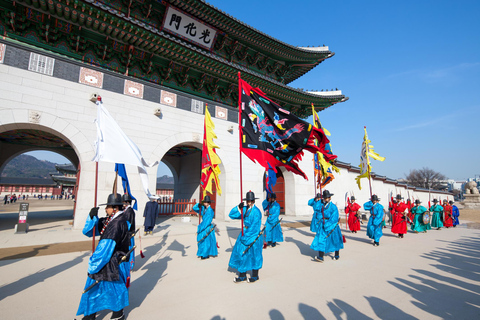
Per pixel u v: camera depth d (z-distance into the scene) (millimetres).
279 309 3955
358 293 4672
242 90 6270
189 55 13430
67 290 4555
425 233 13289
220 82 16531
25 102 9633
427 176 69312
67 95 10570
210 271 5840
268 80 16500
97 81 11461
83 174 10586
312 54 21594
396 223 11516
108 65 12812
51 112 10125
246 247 5121
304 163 20531
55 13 10680
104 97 11602
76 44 11711
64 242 8328
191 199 20656
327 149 10469
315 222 10500
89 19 10773
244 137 5992
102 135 4723
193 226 13047
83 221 10461
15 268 5727
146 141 12648
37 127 10109
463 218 25953
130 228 5312
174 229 11930
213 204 17062
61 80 10492
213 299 4312
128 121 12203
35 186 63000
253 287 4902
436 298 4531
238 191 16000
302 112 22047
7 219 14977
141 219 11883
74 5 10023
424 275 5844
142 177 6020
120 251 3506
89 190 10641
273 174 10148
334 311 3916
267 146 6254
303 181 20172
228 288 4828
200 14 16016
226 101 17312
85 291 3207
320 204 10367
